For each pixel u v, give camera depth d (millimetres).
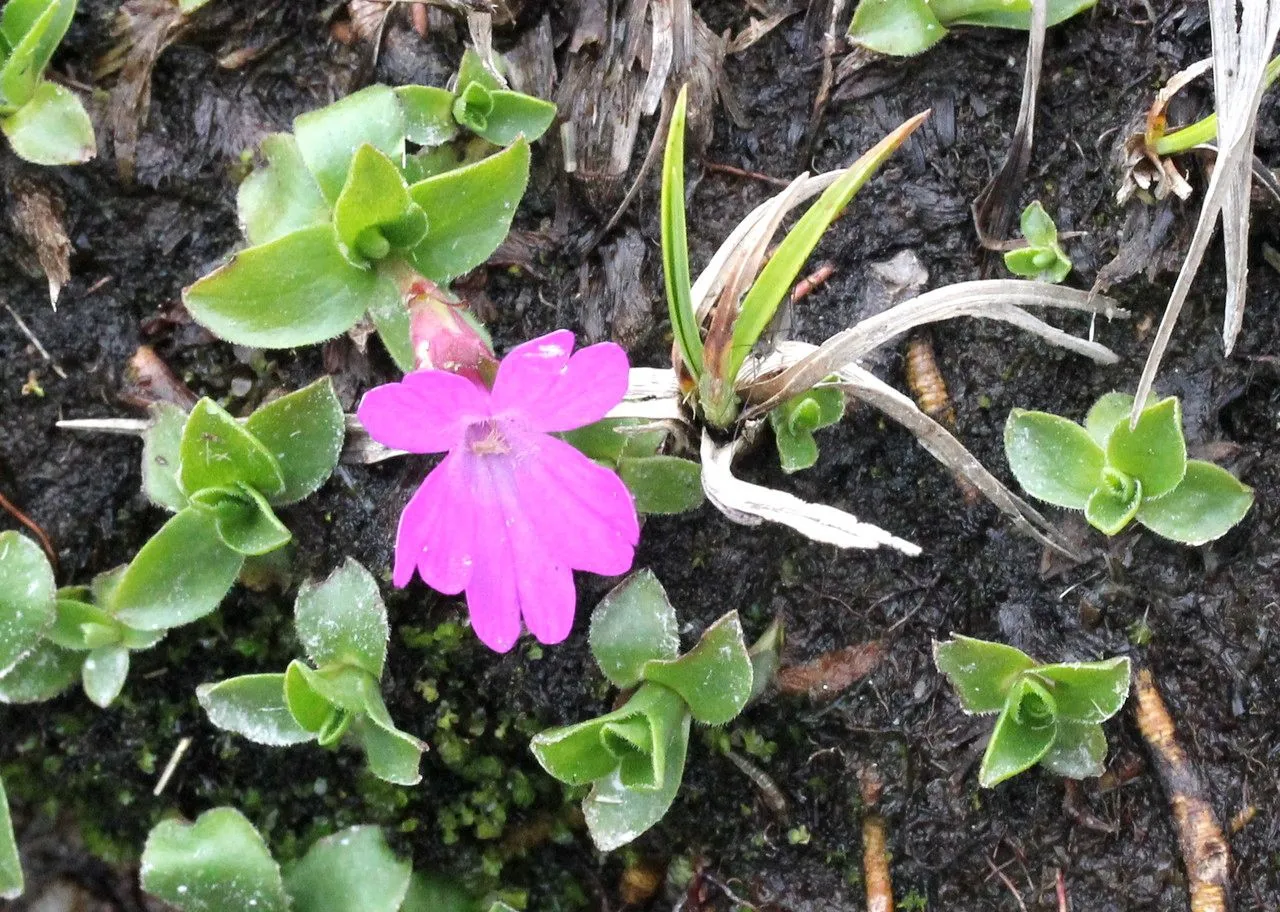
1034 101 159
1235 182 149
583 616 157
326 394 148
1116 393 157
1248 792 155
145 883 146
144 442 153
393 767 145
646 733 144
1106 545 159
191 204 158
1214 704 157
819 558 159
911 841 158
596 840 147
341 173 150
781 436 152
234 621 158
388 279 148
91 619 150
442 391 128
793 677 158
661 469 151
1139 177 157
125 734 159
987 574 159
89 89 158
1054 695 149
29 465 156
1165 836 155
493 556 134
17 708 159
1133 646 157
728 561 158
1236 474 159
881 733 158
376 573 155
